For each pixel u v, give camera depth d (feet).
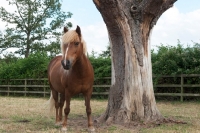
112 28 25.61
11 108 38.04
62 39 19.36
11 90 72.54
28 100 54.34
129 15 25.36
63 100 24.98
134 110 24.90
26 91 67.21
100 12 25.11
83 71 19.97
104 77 56.65
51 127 23.66
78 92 20.92
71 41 18.90
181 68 47.32
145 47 25.64
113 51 26.61
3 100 54.03
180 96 47.55
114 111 25.62
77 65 19.70
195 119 27.63
